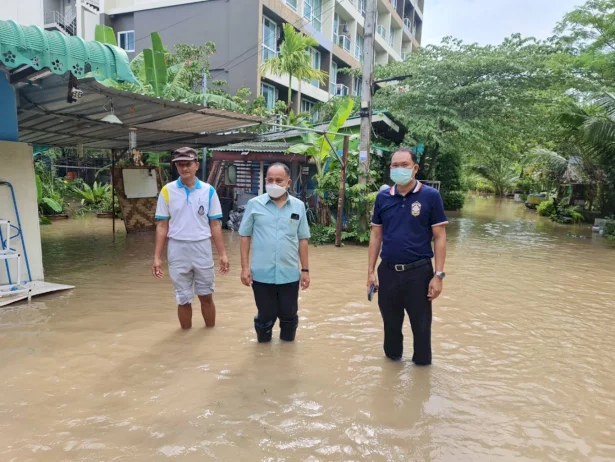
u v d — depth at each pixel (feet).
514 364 12.97
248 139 33.55
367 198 33.73
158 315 16.28
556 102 49.32
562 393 11.23
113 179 37.65
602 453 8.74
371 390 10.99
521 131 50.80
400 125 51.26
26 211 18.95
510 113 48.67
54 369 11.66
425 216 11.39
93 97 19.10
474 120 46.11
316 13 75.20
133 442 8.59
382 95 55.77
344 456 8.39
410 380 11.61
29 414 9.49
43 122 24.47
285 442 8.75
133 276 22.30
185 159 13.23
